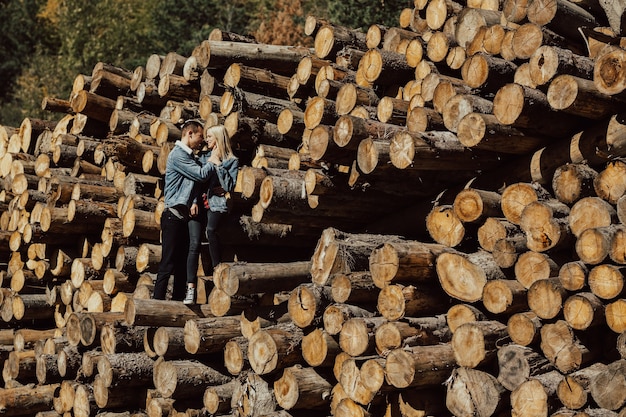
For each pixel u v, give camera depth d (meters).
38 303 9.14
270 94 8.04
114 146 8.17
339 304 5.62
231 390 6.32
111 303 8.00
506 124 5.32
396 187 6.16
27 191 9.28
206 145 7.65
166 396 6.43
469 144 5.43
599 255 4.61
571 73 5.25
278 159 7.19
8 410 7.96
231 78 7.88
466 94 5.75
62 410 7.54
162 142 8.38
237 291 6.09
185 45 27.62
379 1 18.91
